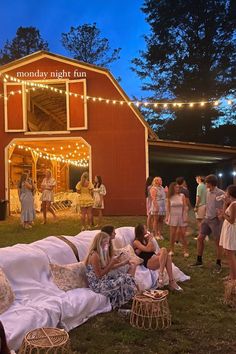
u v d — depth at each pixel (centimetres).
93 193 1294
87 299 484
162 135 3469
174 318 484
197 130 3344
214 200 720
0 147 1661
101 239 531
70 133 1666
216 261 747
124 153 1650
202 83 3309
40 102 1850
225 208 625
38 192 1881
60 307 448
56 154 2377
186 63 3397
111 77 1645
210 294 580
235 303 535
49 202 1362
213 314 501
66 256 550
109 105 1653
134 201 1639
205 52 3338
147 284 579
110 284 516
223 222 655
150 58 3522
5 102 1652
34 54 1630
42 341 334
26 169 2153
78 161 2727
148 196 1079
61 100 1820
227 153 1936
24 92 1644
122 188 1645
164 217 1039
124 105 1653
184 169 2733
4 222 1429
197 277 675
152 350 402
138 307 464
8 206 1642
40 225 1320
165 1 3462
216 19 3328
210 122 3331
